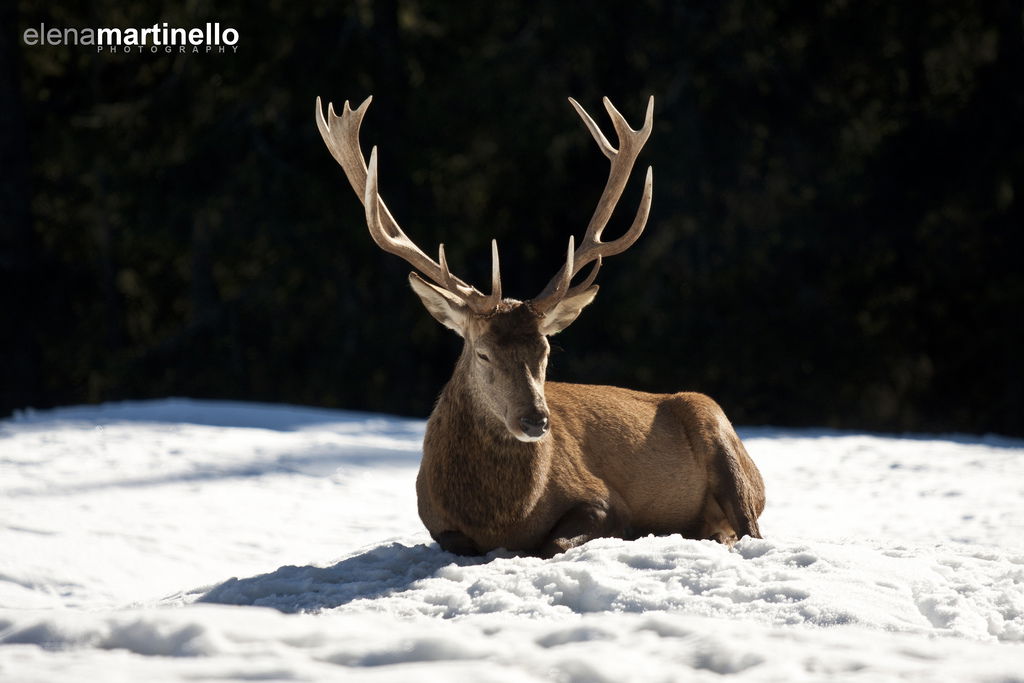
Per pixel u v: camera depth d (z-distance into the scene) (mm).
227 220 50344
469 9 50281
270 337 53094
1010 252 48344
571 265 11984
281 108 50844
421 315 51094
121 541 15070
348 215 49344
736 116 49531
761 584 9250
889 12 50031
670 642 6406
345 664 6195
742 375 48469
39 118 55219
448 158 50219
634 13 49625
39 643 6711
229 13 50281
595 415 13102
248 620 6805
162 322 61094
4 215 47781
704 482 13289
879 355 49625
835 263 50062
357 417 31344
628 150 13898
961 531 16719
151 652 6512
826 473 23125
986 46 50062
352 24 50219
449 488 11977
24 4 53562
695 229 48844
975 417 52000
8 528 15344
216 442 24406
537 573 9742
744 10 48688
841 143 50250
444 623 8500
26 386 47781
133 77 55281
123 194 51062
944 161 49344
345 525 16938
